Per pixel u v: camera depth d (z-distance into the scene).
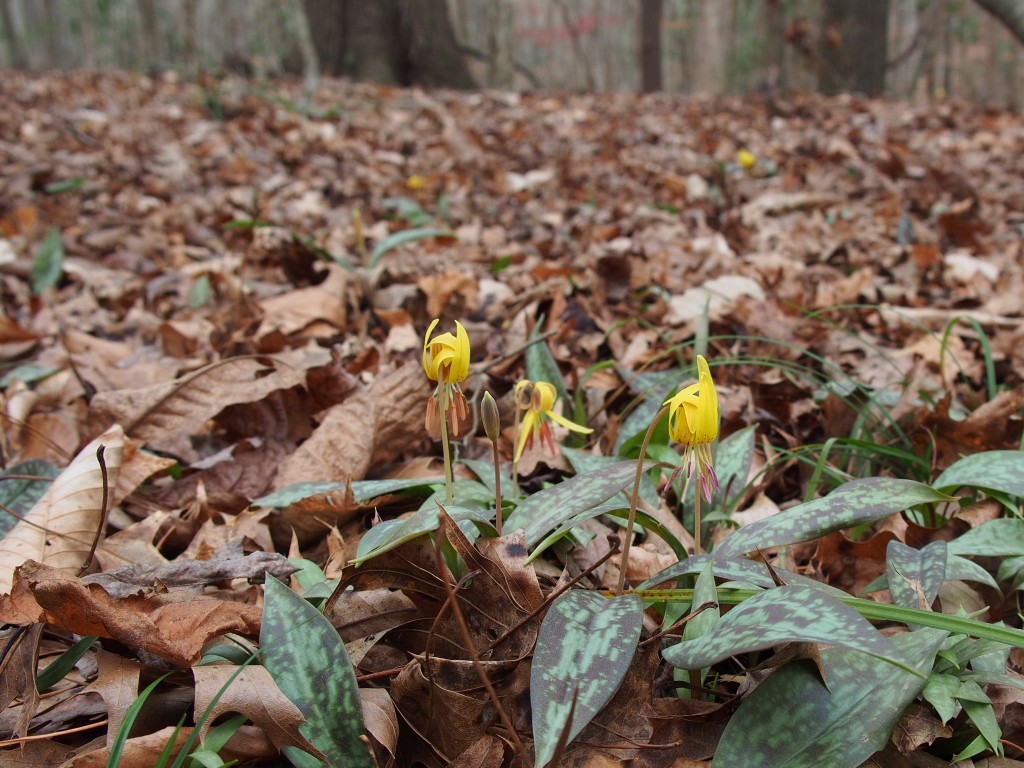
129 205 1.44
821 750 0.29
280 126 2.31
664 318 0.91
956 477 0.44
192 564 0.39
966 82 8.70
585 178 1.84
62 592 0.33
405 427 0.58
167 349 0.82
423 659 0.33
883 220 1.37
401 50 4.84
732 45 5.83
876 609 0.31
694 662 0.28
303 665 0.31
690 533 0.47
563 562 0.44
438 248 1.25
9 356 0.84
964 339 0.87
